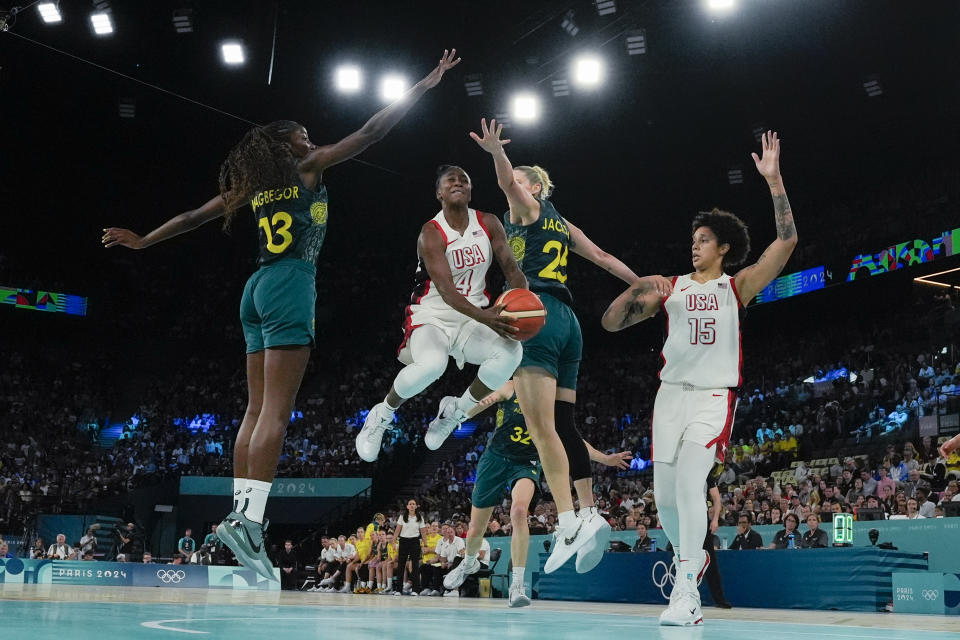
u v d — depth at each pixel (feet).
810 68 76.43
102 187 106.32
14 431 94.22
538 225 20.70
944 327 77.97
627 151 92.17
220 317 111.34
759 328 96.73
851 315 89.35
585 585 39.37
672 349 15.40
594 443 85.35
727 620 18.89
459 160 93.81
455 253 16.56
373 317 111.75
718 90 80.28
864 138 86.84
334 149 14.06
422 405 97.81
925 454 56.90
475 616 16.49
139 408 102.53
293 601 26.84
